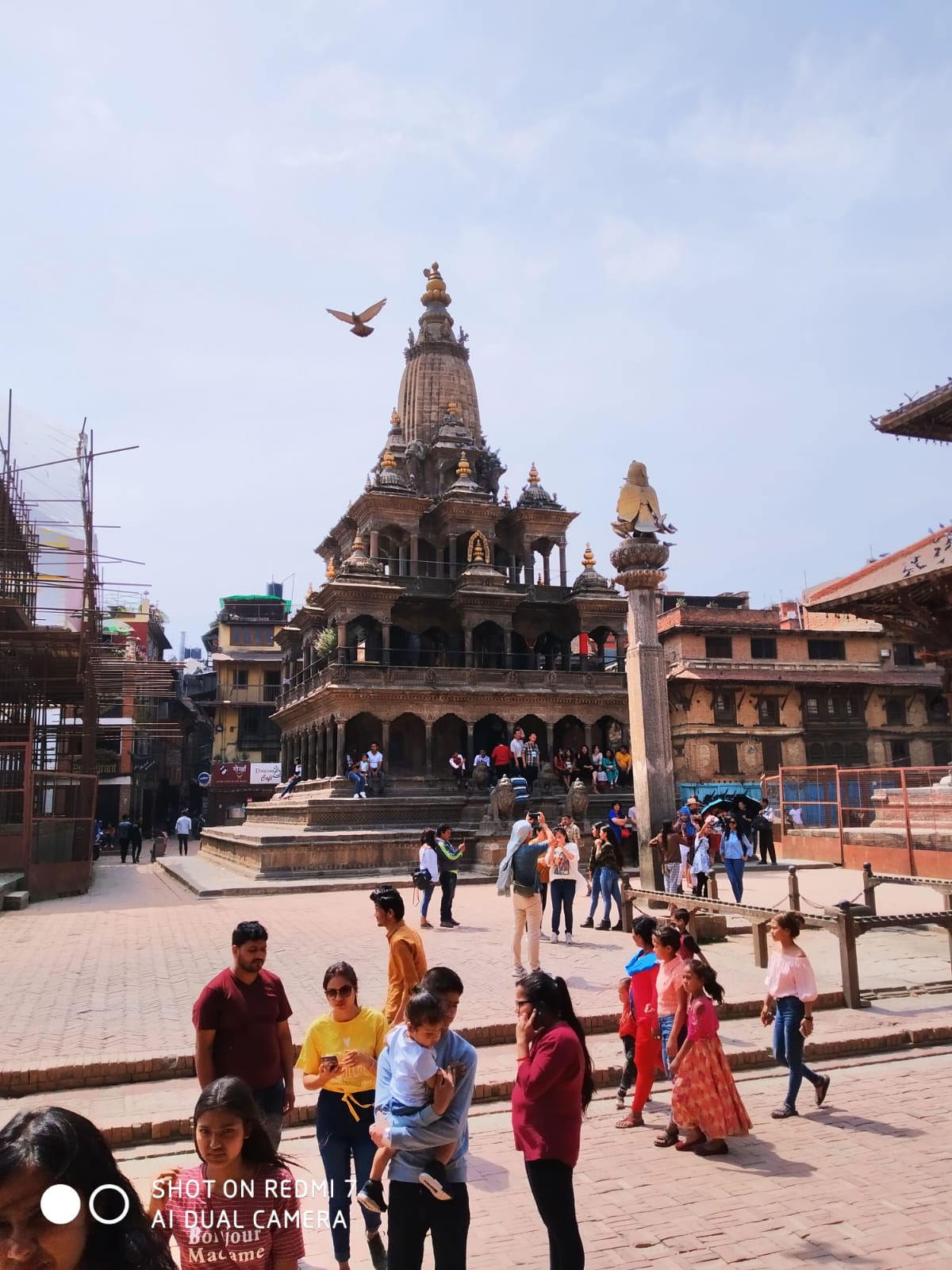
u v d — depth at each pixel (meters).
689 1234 6.89
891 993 13.93
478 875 31.20
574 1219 5.83
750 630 55.94
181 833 49.16
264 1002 6.71
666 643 57.56
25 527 36.50
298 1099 9.62
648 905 21.89
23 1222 2.96
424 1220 5.47
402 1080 5.66
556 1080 5.94
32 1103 9.65
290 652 56.19
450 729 47.00
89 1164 3.10
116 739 62.19
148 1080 10.40
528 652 51.12
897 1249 6.64
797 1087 9.38
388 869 32.62
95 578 35.81
